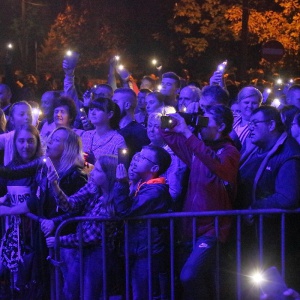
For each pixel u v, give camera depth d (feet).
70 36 134.10
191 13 113.19
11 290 25.00
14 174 25.31
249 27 108.58
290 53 109.70
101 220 22.15
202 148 21.85
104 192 22.45
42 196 24.09
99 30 133.49
